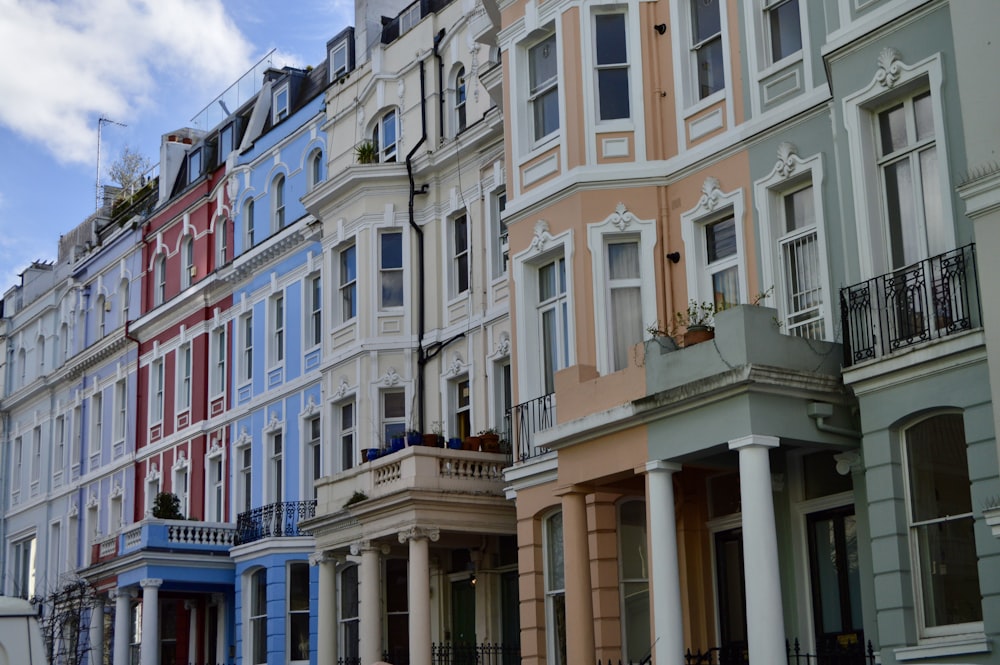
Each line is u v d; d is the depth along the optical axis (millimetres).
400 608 28531
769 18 20516
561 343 22422
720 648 18984
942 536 16094
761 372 16641
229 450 36812
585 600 19062
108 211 51312
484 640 26109
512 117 23500
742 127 20281
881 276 16859
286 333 34719
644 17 22203
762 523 16359
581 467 19172
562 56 22500
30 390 50375
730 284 20547
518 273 23016
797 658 17359
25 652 13711
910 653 15789
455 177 29453
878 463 16484
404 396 29672
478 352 27891
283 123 36531
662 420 17938
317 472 32781
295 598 32250
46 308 50469
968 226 16281
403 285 29969
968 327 15766
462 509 24438
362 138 32031
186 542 34312
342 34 35781
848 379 16875
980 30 15406
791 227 19719
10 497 51688
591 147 21938
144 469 41531
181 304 39969
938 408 15984
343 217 31125
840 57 18094
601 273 21484
